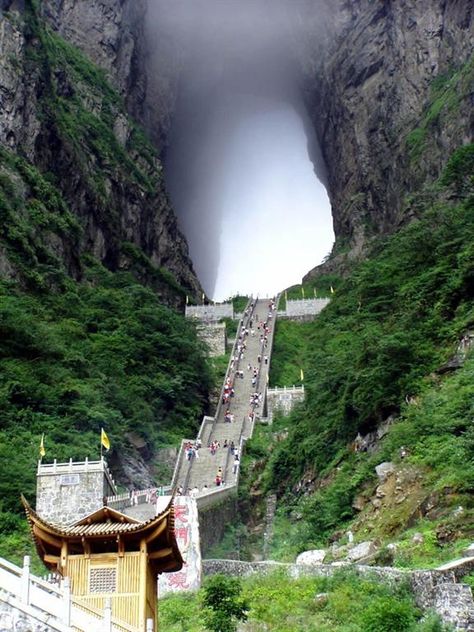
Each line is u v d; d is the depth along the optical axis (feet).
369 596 99.55
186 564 122.42
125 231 366.84
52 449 185.88
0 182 288.71
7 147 309.83
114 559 87.35
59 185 332.19
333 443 184.03
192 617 108.37
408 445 146.51
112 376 244.01
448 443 138.10
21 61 331.77
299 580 108.68
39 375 214.28
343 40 462.60
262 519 190.19
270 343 317.42
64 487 159.63
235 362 299.79
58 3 434.30
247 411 262.06
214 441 235.61
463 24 393.50
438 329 179.42
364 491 147.84
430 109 379.96
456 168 285.02
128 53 449.06
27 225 286.25
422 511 124.67
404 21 423.64
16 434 188.44
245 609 100.27
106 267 342.64
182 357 275.18
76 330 257.14
